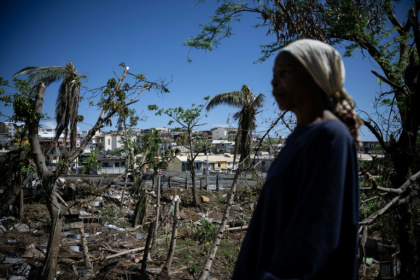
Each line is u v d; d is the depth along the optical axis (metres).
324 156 0.83
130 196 17.11
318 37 4.87
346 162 0.84
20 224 11.41
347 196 0.88
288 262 0.78
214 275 8.15
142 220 13.06
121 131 14.92
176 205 7.54
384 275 5.20
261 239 0.97
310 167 0.86
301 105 0.97
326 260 0.77
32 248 8.87
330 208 0.78
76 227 11.28
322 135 0.86
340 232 0.87
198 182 24.86
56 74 9.13
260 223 1.02
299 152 0.90
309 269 0.76
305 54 0.94
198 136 17.14
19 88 5.23
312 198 0.80
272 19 4.89
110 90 5.43
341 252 0.88
